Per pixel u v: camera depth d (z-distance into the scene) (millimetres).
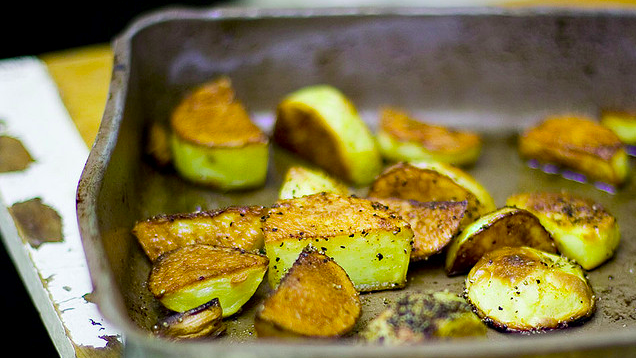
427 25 530
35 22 790
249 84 536
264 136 468
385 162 504
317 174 450
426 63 541
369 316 391
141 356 340
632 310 405
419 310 355
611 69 532
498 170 502
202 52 519
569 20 524
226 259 390
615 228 433
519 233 412
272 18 520
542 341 325
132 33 487
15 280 546
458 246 410
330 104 483
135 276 406
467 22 529
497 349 321
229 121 479
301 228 394
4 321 528
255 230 412
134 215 431
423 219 419
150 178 473
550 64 537
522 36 531
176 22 506
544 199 440
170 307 384
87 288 406
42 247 427
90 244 349
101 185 380
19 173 473
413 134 496
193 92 507
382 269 401
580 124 504
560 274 390
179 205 464
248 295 391
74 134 504
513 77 542
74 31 785
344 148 476
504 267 394
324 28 528
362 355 318
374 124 544
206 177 469
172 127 480
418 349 319
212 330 376
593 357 330
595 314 401
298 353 319
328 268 377
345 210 403
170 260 394
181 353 322
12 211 447
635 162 514
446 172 438
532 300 385
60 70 567
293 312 358
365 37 533
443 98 549
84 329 386
